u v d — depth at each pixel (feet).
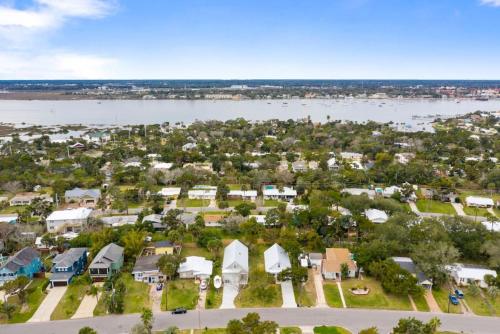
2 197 432.66
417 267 257.75
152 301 233.14
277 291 244.22
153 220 339.16
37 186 467.11
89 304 230.07
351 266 261.85
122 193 421.59
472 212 393.91
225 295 239.50
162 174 490.90
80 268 271.08
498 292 234.38
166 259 257.34
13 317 217.97
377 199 379.76
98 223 339.57
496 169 492.95
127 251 281.74
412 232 287.69
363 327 209.26
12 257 261.65
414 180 485.97
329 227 320.50
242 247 288.30
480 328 209.15
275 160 581.94
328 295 240.32
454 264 260.62
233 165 543.39
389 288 237.66
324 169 531.91
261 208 399.65
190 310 223.92
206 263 268.62
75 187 461.78
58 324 211.82
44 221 351.05
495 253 264.52
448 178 493.36
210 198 428.56
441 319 216.54
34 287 248.93
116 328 208.33
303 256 283.79
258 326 186.80
